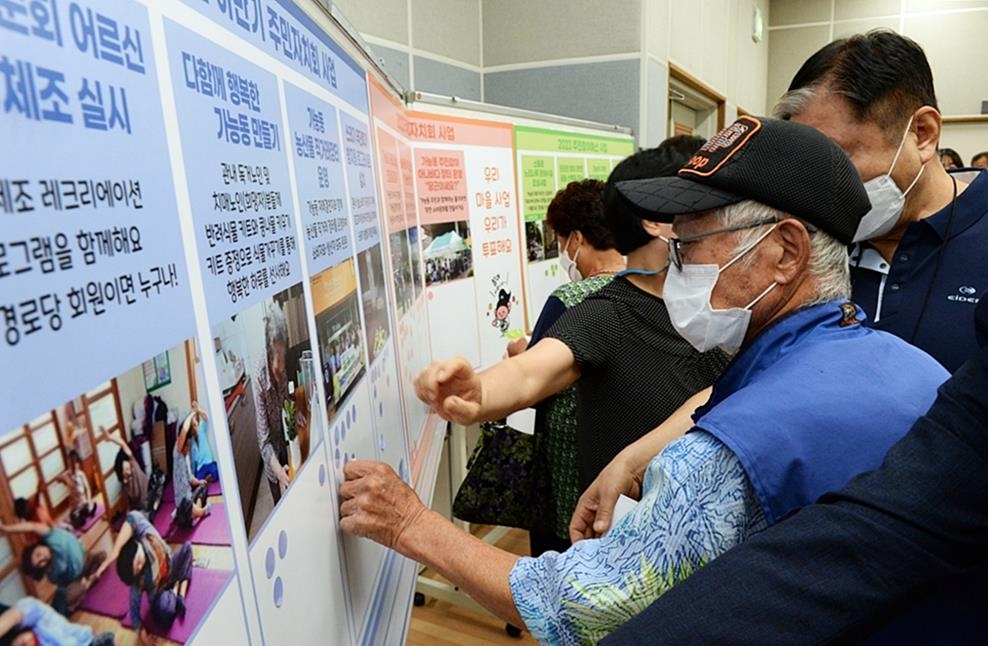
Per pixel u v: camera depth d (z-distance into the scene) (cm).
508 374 103
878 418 58
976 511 44
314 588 58
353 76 90
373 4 250
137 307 32
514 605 67
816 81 103
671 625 48
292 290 56
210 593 38
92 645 28
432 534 73
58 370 26
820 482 55
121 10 32
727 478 58
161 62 35
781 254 68
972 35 580
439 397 94
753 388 62
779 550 48
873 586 45
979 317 49
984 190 106
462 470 231
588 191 151
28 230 25
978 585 51
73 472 27
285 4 59
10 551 24
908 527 45
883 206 104
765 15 626
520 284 229
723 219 68
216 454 40
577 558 64
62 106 27
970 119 592
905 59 98
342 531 69
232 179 44
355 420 77
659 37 337
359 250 84
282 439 52
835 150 68
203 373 39
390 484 74
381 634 82
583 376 114
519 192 229
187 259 37
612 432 113
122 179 31
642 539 60
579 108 331
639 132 322
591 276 146
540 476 148
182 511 36
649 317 111
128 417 31
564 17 325
